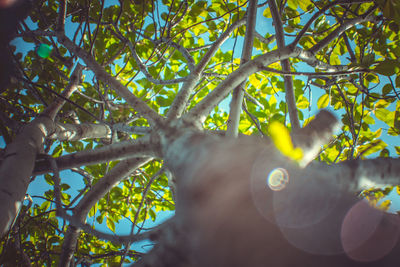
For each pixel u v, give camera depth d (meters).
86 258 3.25
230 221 0.84
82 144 4.00
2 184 1.73
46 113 2.54
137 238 1.89
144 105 1.88
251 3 2.57
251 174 0.92
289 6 3.54
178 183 1.07
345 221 0.93
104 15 3.57
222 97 1.83
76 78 2.95
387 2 2.39
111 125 2.69
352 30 3.67
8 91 3.32
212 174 0.92
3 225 1.58
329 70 2.89
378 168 1.14
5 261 2.57
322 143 1.15
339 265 0.80
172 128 1.42
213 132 2.77
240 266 0.79
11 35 1.42
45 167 2.08
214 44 2.50
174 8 3.82
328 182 1.03
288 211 0.88
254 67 2.04
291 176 0.96
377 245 0.88
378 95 3.13
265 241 0.81
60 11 2.46
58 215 1.71
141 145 1.86
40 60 3.38
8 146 2.04
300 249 0.82
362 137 3.73
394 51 3.46
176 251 0.88
